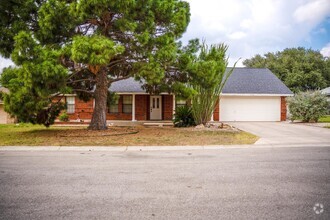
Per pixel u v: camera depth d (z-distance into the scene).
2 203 4.10
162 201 4.18
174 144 10.33
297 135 12.77
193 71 12.77
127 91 22.88
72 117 23.17
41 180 5.37
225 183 5.14
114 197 4.37
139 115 23.62
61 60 11.05
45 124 14.86
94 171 6.13
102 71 13.64
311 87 38.53
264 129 15.57
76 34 12.09
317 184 5.04
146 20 11.79
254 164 6.80
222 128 16.09
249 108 23.22
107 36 12.53
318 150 8.98
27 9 11.93
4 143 10.48
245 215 3.63
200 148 9.58
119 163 7.02
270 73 26.33
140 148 9.57
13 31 11.65
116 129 14.52
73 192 4.62
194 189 4.78
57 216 3.62
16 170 6.23
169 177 5.59
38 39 11.62
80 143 10.44
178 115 17.77
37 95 11.20
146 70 11.20
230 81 24.39
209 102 17.05
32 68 9.59
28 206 3.97
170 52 11.29
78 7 10.44
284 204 4.02
